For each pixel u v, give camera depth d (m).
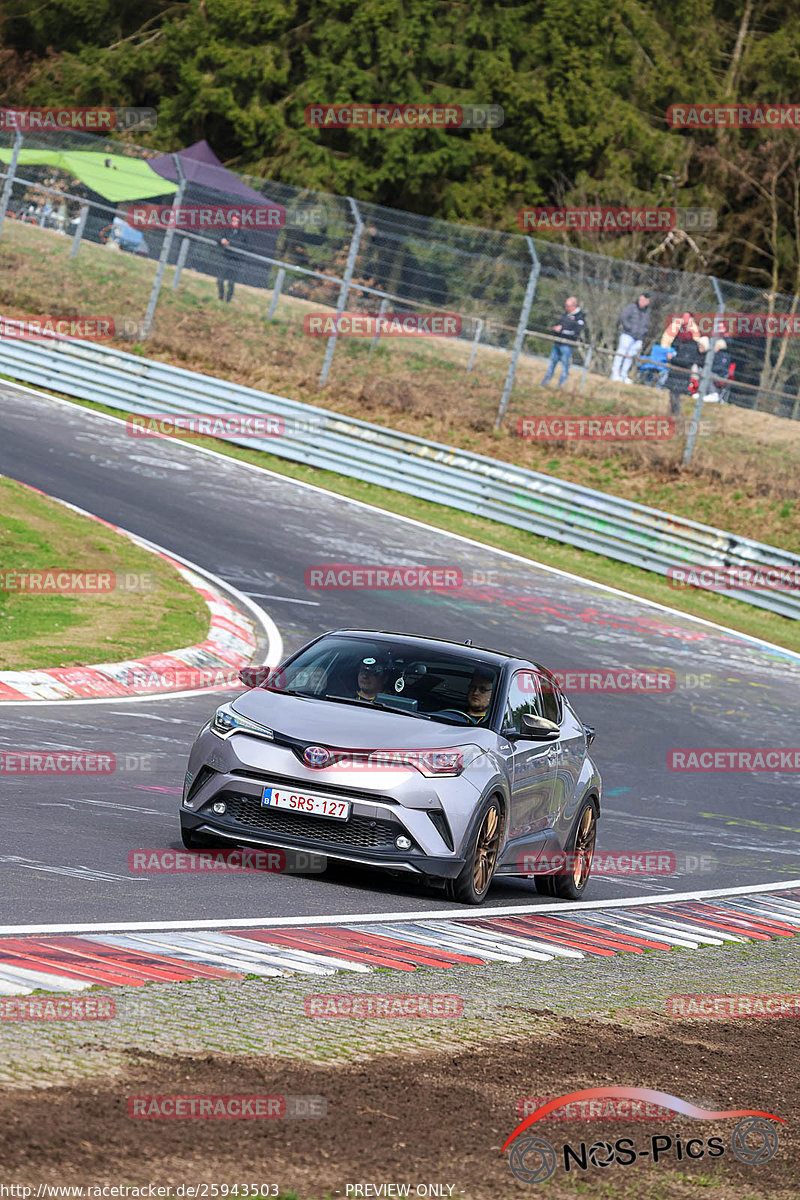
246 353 123.62
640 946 29.83
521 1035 20.75
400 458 109.50
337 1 192.00
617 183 192.50
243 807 30.11
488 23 196.88
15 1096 14.76
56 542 74.56
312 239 125.88
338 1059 18.03
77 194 134.62
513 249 122.69
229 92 194.38
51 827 31.50
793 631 97.31
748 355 122.50
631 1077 19.50
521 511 106.50
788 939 33.47
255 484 101.31
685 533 103.19
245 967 22.03
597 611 89.25
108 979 20.11
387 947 25.25
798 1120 18.86
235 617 70.38
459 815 29.83
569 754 36.25
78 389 113.50
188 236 126.06
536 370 124.62
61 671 53.91
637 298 122.12
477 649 35.66
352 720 30.98
